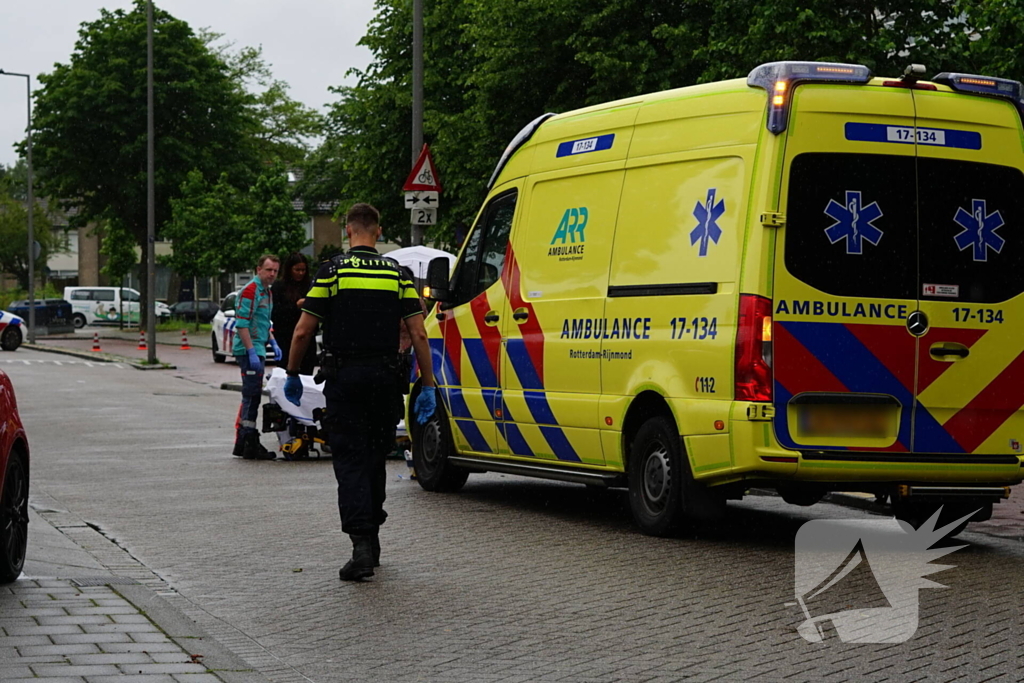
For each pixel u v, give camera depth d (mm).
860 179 8453
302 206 77688
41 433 17281
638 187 9383
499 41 29688
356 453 7676
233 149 64062
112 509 10492
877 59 21422
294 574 7863
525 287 10508
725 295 8492
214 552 8594
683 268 8867
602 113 9945
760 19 21453
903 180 8539
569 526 9680
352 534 7641
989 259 8719
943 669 5633
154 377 31469
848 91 8453
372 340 7664
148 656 5660
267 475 12789
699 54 22953
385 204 45344
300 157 75938
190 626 6270
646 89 27219
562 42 28938
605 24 28531
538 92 29984
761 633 6324
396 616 6742
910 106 8562
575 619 6648
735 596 7172
